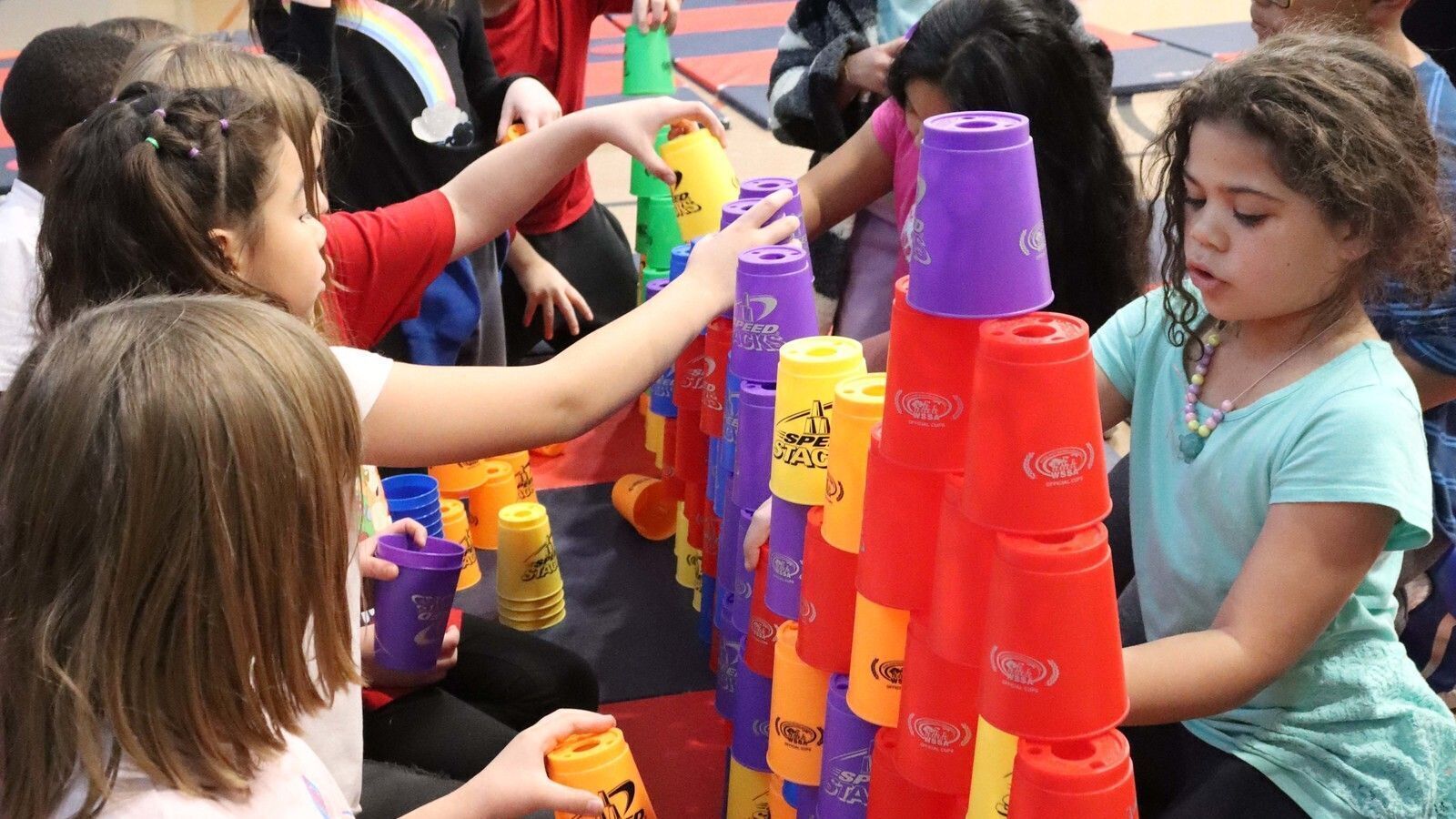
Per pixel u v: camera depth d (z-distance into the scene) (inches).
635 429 106.6
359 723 54.2
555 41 111.4
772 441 55.2
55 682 33.6
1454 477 66.2
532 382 52.7
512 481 89.7
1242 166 45.2
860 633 45.0
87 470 33.4
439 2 93.7
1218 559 50.9
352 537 52.7
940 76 64.6
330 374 37.3
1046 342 35.4
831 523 46.6
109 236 46.9
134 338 34.9
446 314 94.8
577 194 118.7
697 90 187.0
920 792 44.6
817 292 83.5
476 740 61.7
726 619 64.7
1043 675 36.6
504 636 69.4
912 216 40.0
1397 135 45.6
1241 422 49.5
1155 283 76.0
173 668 34.5
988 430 36.3
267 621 35.7
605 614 81.7
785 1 240.5
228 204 47.6
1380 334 61.7
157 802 34.4
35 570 34.4
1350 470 45.6
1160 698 44.6
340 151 90.8
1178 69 173.5
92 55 67.2
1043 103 62.9
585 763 48.9
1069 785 36.4
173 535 33.8
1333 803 48.3
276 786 37.9
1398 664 50.2
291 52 84.2
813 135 86.3
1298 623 45.8
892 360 41.6
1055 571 35.9
